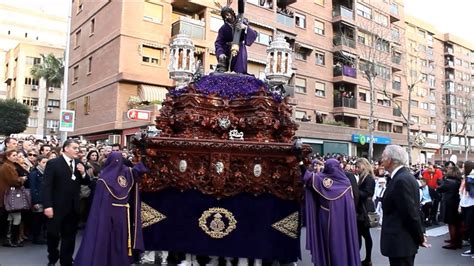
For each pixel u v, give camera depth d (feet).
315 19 111.45
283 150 17.13
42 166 27.27
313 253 16.35
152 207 18.72
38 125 181.06
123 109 77.00
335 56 115.14
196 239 18.53
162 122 18.99
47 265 21.06
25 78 182.19
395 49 136.67
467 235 31.68
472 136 207.82
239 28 21.30
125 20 77.25
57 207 19.43
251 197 18.39
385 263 24.79
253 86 19.66
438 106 188.14
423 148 155.84
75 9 101.04
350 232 16.61
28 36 225.56
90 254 16.17
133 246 17.30
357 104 116.88
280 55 20.59
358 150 116.88
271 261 18.69
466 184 28.30
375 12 128.36
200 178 18.07
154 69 79.82
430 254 28.12
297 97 105.09
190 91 18.88
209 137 18.90
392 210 15.23
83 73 93.91
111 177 17.03
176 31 80.84
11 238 27.09
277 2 103.55
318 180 16.76
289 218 18.20
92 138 88.17
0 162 27.30
